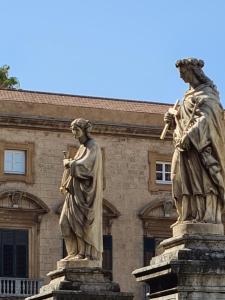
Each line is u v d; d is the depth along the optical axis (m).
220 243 15.90
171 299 15.64
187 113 16.47
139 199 60.84
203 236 15.90
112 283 20.14
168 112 16.92
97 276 20.16
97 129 60.12
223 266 15.54
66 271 20.14
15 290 56.19
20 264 57.09
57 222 58.12
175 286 15.63
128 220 60.34
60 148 58.91
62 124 58.88
